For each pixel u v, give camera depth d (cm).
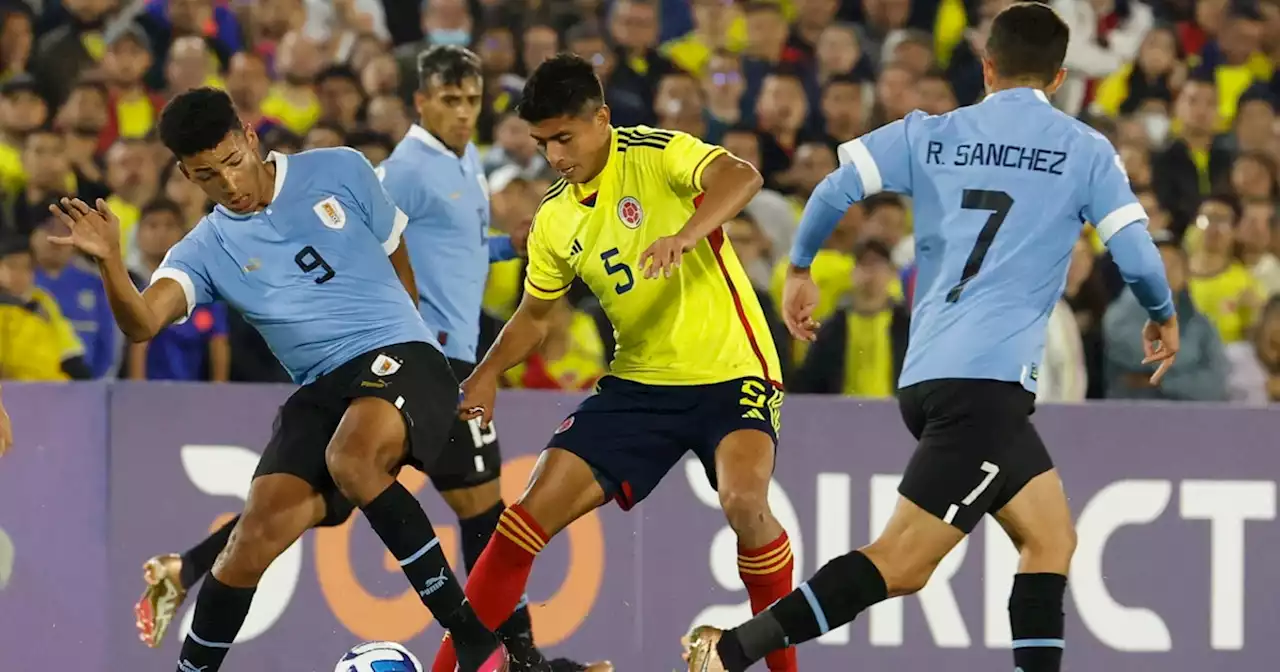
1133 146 2972
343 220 1540
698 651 1359
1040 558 1401
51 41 2972
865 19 3331
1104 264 2469
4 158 2664
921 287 1452
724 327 1493
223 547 1714
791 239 2666
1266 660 2005
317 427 1504
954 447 1384
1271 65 3481
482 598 1479
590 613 1980
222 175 1455
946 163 1432
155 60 3075
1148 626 1998
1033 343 1409
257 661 1936
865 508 2003
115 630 1934
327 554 1956
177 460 1958
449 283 1844
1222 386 2398
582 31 2986
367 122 2800
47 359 2277
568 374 2291
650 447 1492
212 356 2248
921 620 1981
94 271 2391
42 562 1930
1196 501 2014
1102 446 2012
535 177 2656
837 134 2923
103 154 2831
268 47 3141
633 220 1461
